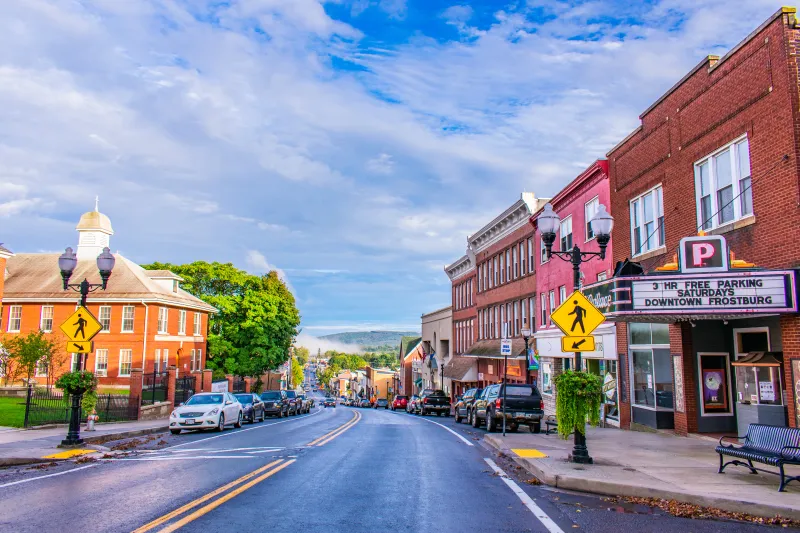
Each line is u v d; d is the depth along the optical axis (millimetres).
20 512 7973
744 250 14750
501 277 40781
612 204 23062
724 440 15758
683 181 17641
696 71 16938
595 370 26000
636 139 20969
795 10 13375
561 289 29766
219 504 8516
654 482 10125
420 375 67875
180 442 17672
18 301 43031
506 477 11570
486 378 42781
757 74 14305
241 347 54750
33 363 31984
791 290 13039
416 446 16859
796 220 12977
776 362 14391
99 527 7168
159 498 8914
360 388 137875
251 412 28141
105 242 48594
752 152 14469
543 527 7660
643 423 20062
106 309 43031
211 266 56219
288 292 66812
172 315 46250
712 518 8430
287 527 7332
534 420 21094
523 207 35531
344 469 12086
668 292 13992
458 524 7707
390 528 7426
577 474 10828
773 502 8641
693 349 17391
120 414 25406
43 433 18344
